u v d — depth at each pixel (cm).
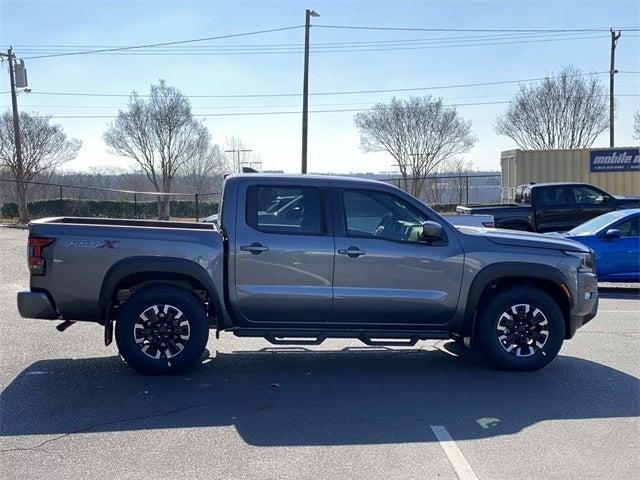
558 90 3716
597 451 483
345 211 691
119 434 512
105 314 669
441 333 707
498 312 699
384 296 683
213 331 894
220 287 673
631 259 1273
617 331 916
